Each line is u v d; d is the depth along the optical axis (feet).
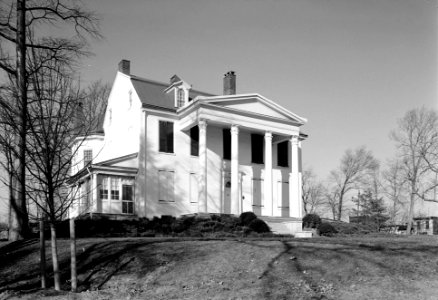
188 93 120.47
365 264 51.72
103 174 103.81
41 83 45.14
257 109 119.03
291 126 124.67
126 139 118.21
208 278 49.42
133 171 107.14
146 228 95.30
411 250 57.41
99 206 102.32
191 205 113.60
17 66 60.23
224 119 113.09
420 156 179.52
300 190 133.59
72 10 79.61
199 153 109.91
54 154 44.68
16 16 70.18
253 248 57.47
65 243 66.64
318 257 53.88
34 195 50.75
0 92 50.37
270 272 49.96
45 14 77.82
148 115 111.55
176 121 115.34
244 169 122.83
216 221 102.58
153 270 52.34
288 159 133.08
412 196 179.83
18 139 50.34
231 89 134.41
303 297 43.83
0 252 65.46
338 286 46.75
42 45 63.98
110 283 50.06
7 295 46.70
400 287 45.98
